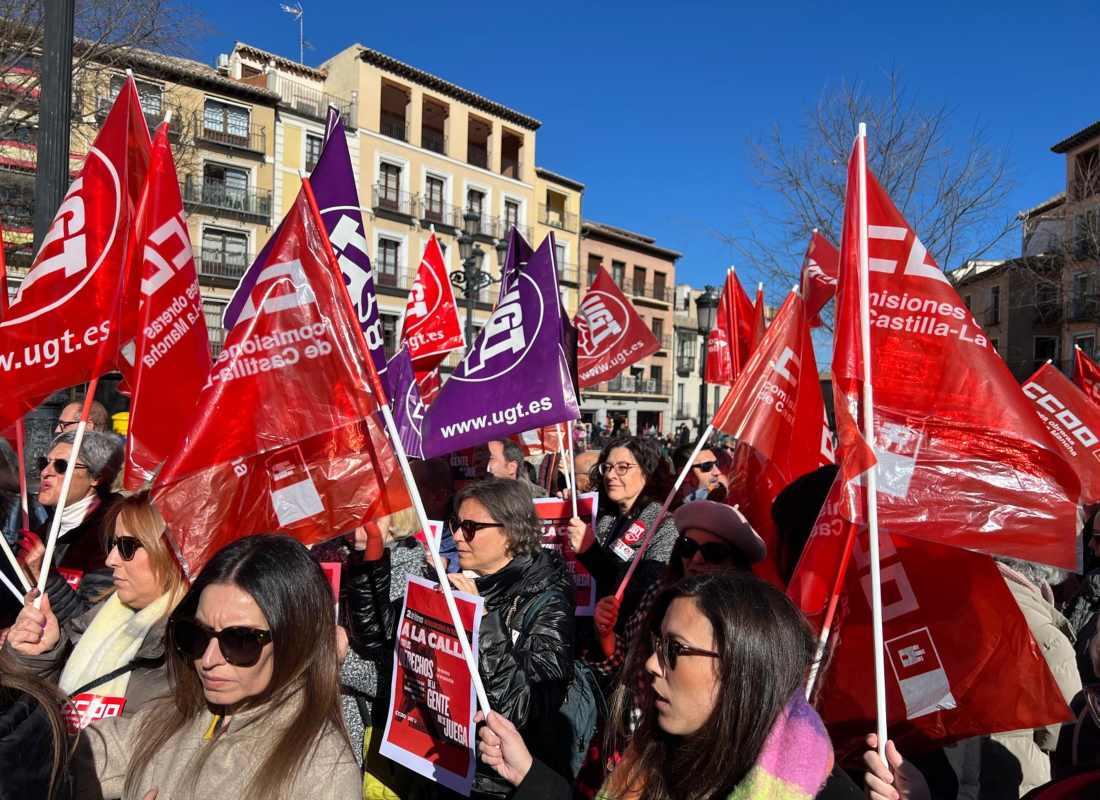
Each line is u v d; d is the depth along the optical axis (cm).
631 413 4747
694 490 600
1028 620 261
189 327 289
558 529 436
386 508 261
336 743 183
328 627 190
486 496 291
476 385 373
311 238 256
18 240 1600
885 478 222
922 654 234
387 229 3472
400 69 3509
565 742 266
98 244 298
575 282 4369
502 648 253
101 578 303
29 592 239
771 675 164
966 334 224
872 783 184
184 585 243
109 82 1463
